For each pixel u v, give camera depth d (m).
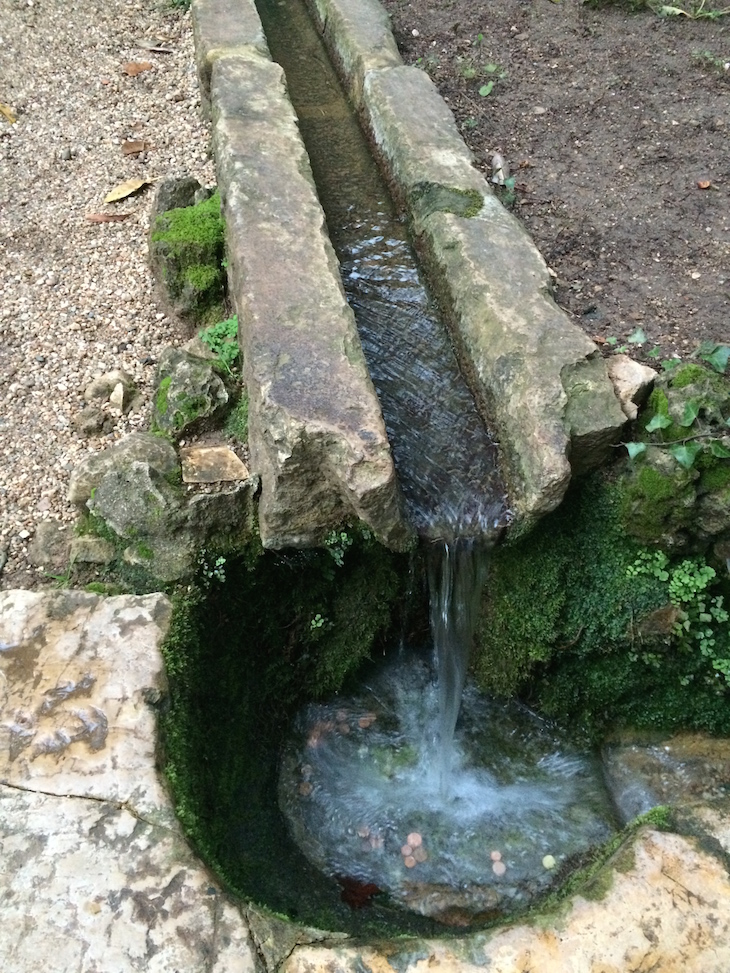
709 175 3.85
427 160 3.48
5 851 2.03
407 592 2.84
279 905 2.13
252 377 2.62
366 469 2.30
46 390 3.49
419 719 3.03
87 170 4.66
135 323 3.73
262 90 3.82
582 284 3.29
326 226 3.15
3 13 5.86
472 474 2.68
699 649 2.70
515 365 2.66
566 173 3.88
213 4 4.50
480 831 2.74
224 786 2.43
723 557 2.58
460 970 1.95
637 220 3.60
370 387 2.52
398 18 5.01
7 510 3.11
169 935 1.92
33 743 2.23
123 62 5.53
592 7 5.07
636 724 2.94
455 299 3.03
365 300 3.27
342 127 4.23
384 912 2.46
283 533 2.53
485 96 4.39
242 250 2.94
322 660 2.93
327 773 2.89
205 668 2.51
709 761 2.84
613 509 2.64
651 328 3.06
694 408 2.53
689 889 2.14
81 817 2.10
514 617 2.78
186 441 2.97
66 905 1.95
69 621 2.48
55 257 4.13
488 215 3.25
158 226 3.74
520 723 3.01
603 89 4.43
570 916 2.07
